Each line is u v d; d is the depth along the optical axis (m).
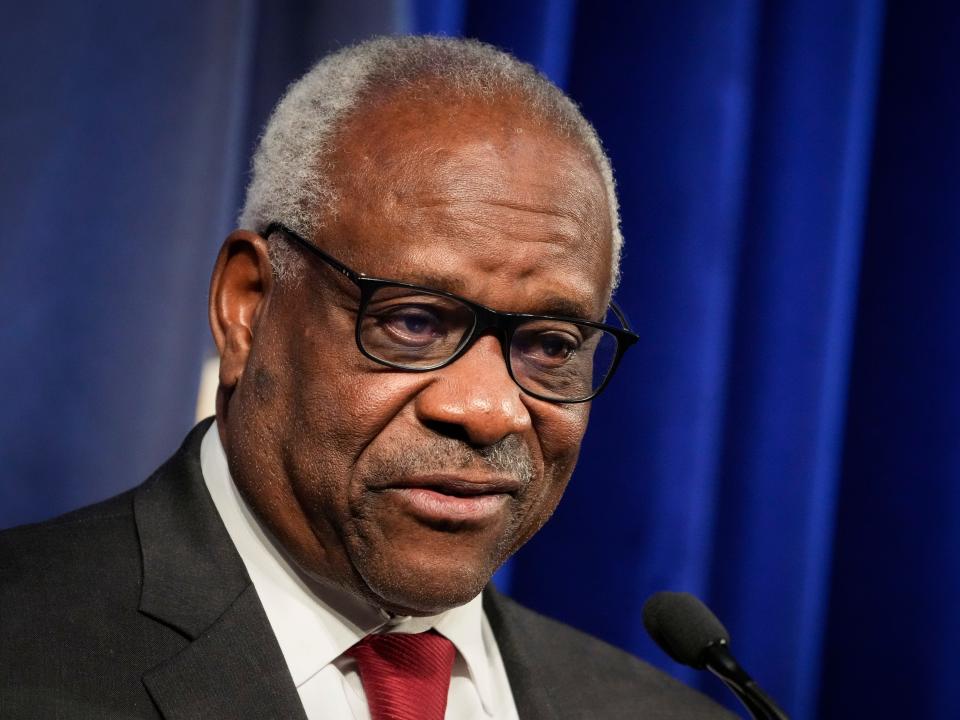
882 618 6.45
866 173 6.57
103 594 3.45
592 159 3.65
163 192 5.31
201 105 5.36
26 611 3.35
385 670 3.60
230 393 3.73
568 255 3.41
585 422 3.65
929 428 6.43
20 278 5.12
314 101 3.57
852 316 6.54
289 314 3.45
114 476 5.20
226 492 3.72
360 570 3.39
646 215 6.15
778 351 6.38
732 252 6.20
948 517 6.34
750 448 6.37
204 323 5.34
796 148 6.45
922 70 6.59
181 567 3.53
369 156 3.36
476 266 3.28
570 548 6.11
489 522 3.37
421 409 3.28
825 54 6.47
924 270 6.49
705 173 6.14
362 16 5.63
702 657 3.90
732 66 6.21
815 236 6.40
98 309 5.22
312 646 3.56
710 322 6.12
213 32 5.40
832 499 6.48
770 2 6.51
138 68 5.30
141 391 5.24
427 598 3.34
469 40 3.83
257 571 3.63
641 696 4.39
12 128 5.13
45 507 5.12
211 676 3.32
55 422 5.15
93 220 5.22
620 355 3.65
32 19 5.17
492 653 4.12
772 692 6.28
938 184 6.50
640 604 6.05
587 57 6.25
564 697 4.21
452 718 3.80
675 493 6.07
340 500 3.34
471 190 3.30
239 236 3.59
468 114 3.41
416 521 3.31
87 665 3.28
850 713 6.46
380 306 3.29
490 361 3.31
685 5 6.24
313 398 3.35
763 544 6.34
